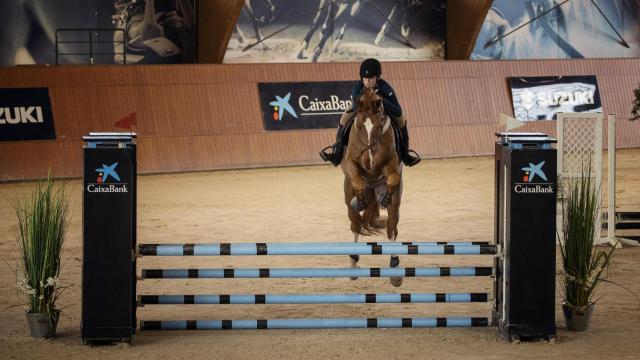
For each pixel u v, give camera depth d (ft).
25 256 25.02
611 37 102.58
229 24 80.53
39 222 24.84
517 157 24.11
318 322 25.27
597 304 29.04
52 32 79.05
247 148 71.10
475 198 56.03
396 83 77.41
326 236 42.63
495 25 97.30
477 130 79.71
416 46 94.32
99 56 80.74
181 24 83.10
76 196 56.49
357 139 28.53
